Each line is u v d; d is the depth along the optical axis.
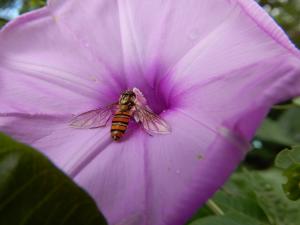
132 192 0.05
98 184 0.05
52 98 0.06
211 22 0.06
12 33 0.06
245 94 0.05
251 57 0.05
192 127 0.05
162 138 0.05
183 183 0.05
